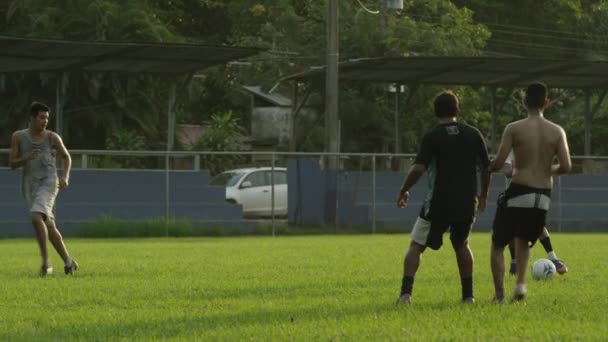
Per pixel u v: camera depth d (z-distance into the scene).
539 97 14.91
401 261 25.94
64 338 12.16
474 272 21.50
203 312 14.55
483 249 32.34
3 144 68.06
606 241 38.09
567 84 62.12
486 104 82.69
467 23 82.44
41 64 54.56
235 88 82.44
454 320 13.12
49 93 68.06
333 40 50.75
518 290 15.09
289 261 26.03
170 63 53.91
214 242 38.97
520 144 14.76
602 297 16.22
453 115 14.57
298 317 13.78
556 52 96.44
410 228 49.41
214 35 89.88
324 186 48.66
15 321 13.77
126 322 13.50
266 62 81.88
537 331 12.12
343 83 62.16
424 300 15.70
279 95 82.81
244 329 12.52
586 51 96.25
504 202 14.91
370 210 49.03
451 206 14.39
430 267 23.30
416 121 74.62
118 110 69.38
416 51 76.31
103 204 45.03
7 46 48.88
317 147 73.56
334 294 17.12
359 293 17.17
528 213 14.80
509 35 96.94
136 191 45.34
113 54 51.09
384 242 37.91
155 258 27.56
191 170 45.94
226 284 19.09
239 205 46.66
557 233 49.69
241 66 82.81
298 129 74.19
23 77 67.44
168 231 45.34
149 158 48.03
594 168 52.34
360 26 75.25
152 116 71.00
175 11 87.94
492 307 14.53
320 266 24.06
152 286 18.69
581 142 82.38
